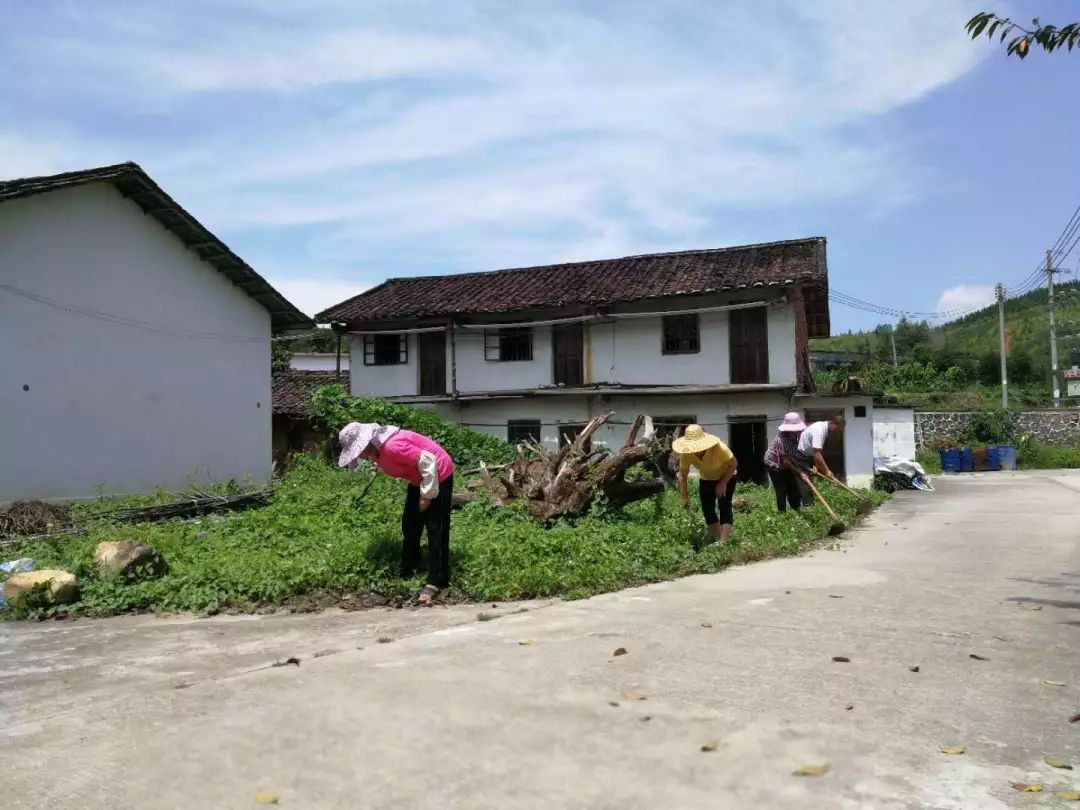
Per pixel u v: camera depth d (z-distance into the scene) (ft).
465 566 23.13
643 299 71.05
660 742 10.20
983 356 174.50
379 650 15.10
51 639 18.62
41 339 46.73
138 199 52.34
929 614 17.40
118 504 43.24
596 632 16.07
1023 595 19.61
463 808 8.59
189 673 14.70
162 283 54.70
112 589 23.00
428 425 69.31
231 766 9.79
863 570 23.98
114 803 8.93
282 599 21.68
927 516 42.96
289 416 81.41
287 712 11.57
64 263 48.11
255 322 62.80
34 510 39.27
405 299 83.87
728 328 70.79
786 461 36.99
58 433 47.47
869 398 68.28
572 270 82.89
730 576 23.29
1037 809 8.40
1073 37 16.79
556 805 8.62
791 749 9.93
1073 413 117.70
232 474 59.82
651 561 24.67
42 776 9.71
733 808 8.49
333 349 134.92
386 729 10.80
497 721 11.01
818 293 72.64
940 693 12.01
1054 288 134.72
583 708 11.44
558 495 33.04
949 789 8.87
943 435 116.16
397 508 35.88
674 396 73.10
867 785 8.96
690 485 49.78
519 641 15.44
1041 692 12.07
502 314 78.13
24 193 44.50
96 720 11.71
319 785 9.20
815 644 14.85
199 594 21.93
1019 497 56.18
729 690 12.18
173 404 55.21
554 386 75.05
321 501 39.22
